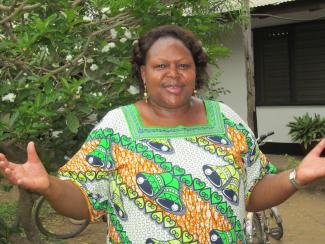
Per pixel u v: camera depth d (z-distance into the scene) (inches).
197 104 85.3
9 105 113.3
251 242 187.8
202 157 78.5
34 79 113.3
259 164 85.7
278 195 84.4
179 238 76.0
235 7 211.8
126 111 82.4
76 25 122.5
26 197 146.3
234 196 78.4
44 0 120.0
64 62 129.0
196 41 85.4
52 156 129.3
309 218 265.7
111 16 125.0
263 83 438.3
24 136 110.7
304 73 416.2
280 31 424.8
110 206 80.7
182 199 76.2
